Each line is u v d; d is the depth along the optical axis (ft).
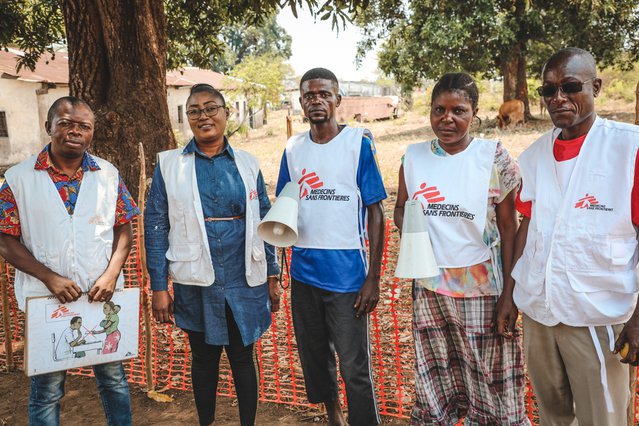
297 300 10.09
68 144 8.68
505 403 8.82
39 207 8.77
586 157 7.49
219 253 9.64
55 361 8.89
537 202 7.93
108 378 9.67
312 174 9.57
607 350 7.58
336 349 9.81
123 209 9.62
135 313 9.44
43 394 9.16
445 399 9.34
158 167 9.96
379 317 15.17
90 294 8.96
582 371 7.71
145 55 21.49
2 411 12.40
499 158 8.54
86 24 21.11
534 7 63.57
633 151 7.13
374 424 10.05
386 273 16.49
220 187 9.60
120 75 21.42
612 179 7.29
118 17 20.97
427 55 68.13
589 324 7.54
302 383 12.92
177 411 12.14
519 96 77.10
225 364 13.97
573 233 7.50
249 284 9.84
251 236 9.75
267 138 89.76
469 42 66.54
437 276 8.80
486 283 8.70
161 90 22.20
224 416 11.76
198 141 9.69
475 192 8.49
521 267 8.23
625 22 66.80
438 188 8.68
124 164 21.58
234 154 9.88
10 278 15.43
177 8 33.94
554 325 7.83
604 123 7.52
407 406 11.60
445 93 8.33
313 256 9.67
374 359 13.34
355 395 9.82
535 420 10.82
